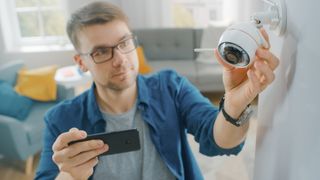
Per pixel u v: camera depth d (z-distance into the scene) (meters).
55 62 4.45
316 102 0.48
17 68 3.13
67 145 0.82
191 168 1.11
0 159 2.89
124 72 0.96
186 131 1.11
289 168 0.60
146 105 1.06
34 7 4.45
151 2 4.32
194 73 3.70
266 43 0.61
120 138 0.84
